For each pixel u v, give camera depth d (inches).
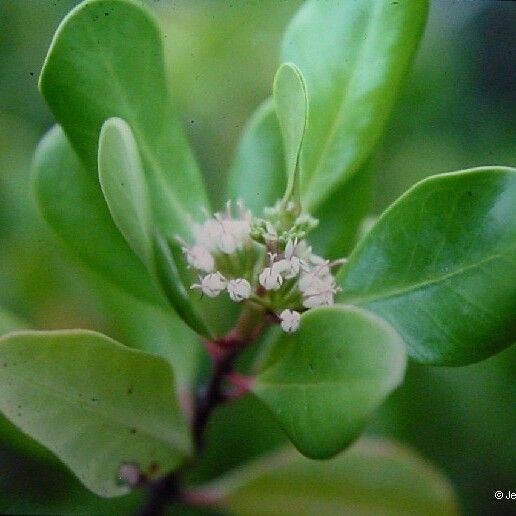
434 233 6.8
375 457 8.2
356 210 8.1
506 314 6.7
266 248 6.8
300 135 6.5
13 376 6.6
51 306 9.9
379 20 7.4
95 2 6.9
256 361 7.7
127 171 6.0
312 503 8.2
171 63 10.4
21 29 10.2
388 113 7.4
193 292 7.6
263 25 10.6
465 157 10.9
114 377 6.8
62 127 7.1
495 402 9.9
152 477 7.1
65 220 7.7
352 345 6.1
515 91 11.0
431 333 6.8
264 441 9.8
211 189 10.2
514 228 6.6
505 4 10.7
